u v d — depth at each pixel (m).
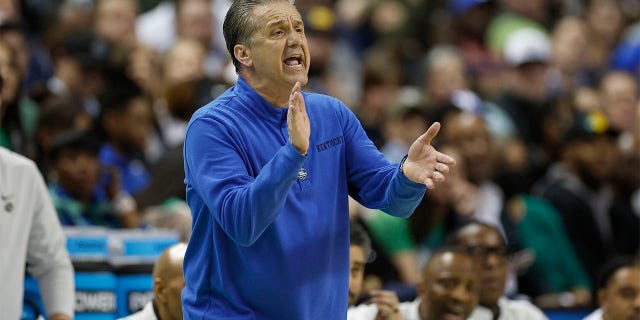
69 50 24.98
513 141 27.41
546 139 28.98
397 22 34.16
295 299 11.34
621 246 25.22
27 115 21.58
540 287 23.61
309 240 11.38
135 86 23.19
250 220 10.66
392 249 21.89
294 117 10.51
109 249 16.84
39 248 14.84
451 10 34.72
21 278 14.57
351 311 15.98
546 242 23.86
